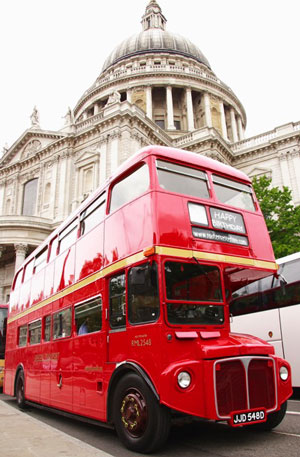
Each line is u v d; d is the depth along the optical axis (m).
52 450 5.88
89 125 40.22
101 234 8.42
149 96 55.53
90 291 8.42
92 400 7.70
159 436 5.89
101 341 7.58
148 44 64.50
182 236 6.80
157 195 6.88
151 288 6.43
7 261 40.25
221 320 6.80
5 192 46.31
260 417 6.18
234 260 7.33
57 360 9.84
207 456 5.85
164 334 6.03
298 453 5.79
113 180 8.47
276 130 42.53
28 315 13.16
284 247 24.03
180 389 5.72
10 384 14.28
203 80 58.25
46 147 42.34
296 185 38.94
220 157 41.91
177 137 48.97
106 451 6.46
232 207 8.02
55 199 39.62
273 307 12.52
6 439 6.72
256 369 6.41
